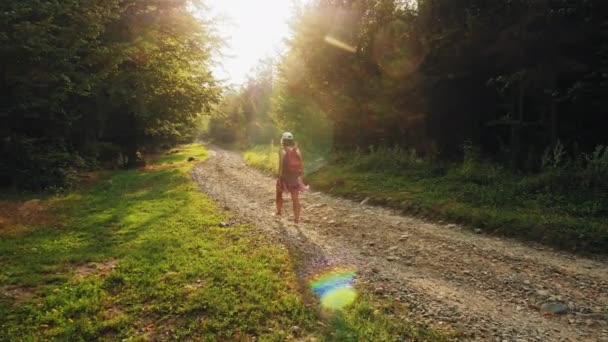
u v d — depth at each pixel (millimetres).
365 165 17219
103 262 6309
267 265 6082
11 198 11758
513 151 14156
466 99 16969
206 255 6512
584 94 13031
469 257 6895
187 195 13016
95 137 21844
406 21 20031
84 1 14578
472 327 4438
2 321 4324
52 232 8062
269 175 20672
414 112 18625
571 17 12836
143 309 4621
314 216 10273
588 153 12945
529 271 6199
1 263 6125
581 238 7312
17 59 12906
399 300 5055
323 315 4551
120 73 20344
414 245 7648
